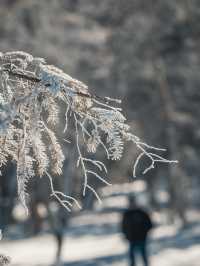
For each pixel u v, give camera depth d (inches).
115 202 2258.9
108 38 1792.6
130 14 1807.3
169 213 1839.3
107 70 1745.8
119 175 1206.9
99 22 1836.9
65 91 147.1
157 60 1784.0
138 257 1035.3
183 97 1843.0
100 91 1688.0
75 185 842.2
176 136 1815.9
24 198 149.0
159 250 1181.1
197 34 1798.7
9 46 1523.1
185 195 1841.8
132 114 1726.1
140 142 148.3
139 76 1769.2
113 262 1111.0
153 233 1560.0
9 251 1337.4
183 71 1825.8
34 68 148.3
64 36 1708.9
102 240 1517.0
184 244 1262.3
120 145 147.1
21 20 1611.7
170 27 1795.0
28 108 147.5
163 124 1790.1
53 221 1116.5
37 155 149.8
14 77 149.0
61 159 151.8
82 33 1797.5
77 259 1175.0
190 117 1838.1
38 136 148.1
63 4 1777.8
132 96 1753.2
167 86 1808.6
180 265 1021.8
